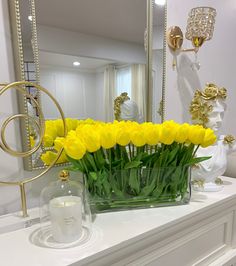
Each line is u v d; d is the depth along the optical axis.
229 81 1.56
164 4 1.08
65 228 0.58
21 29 0.70
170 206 0.78
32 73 0.74
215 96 0.95
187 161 0.77
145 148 0.73
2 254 0.54
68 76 0.83
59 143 0.68
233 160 1.21
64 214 0.57
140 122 1.05
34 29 0.74
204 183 0.92
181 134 0.71
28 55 0.73
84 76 0.88
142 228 0.64
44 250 0.55
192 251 0.79
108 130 0.64
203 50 1.32
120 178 0.72
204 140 0.74
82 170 0.70
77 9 0.83
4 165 0.71
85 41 0.87
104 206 0.73
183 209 0.75
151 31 1.05
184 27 1.19
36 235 0.62
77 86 0.86
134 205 0.75
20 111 0.72
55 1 0.78
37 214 0.73
